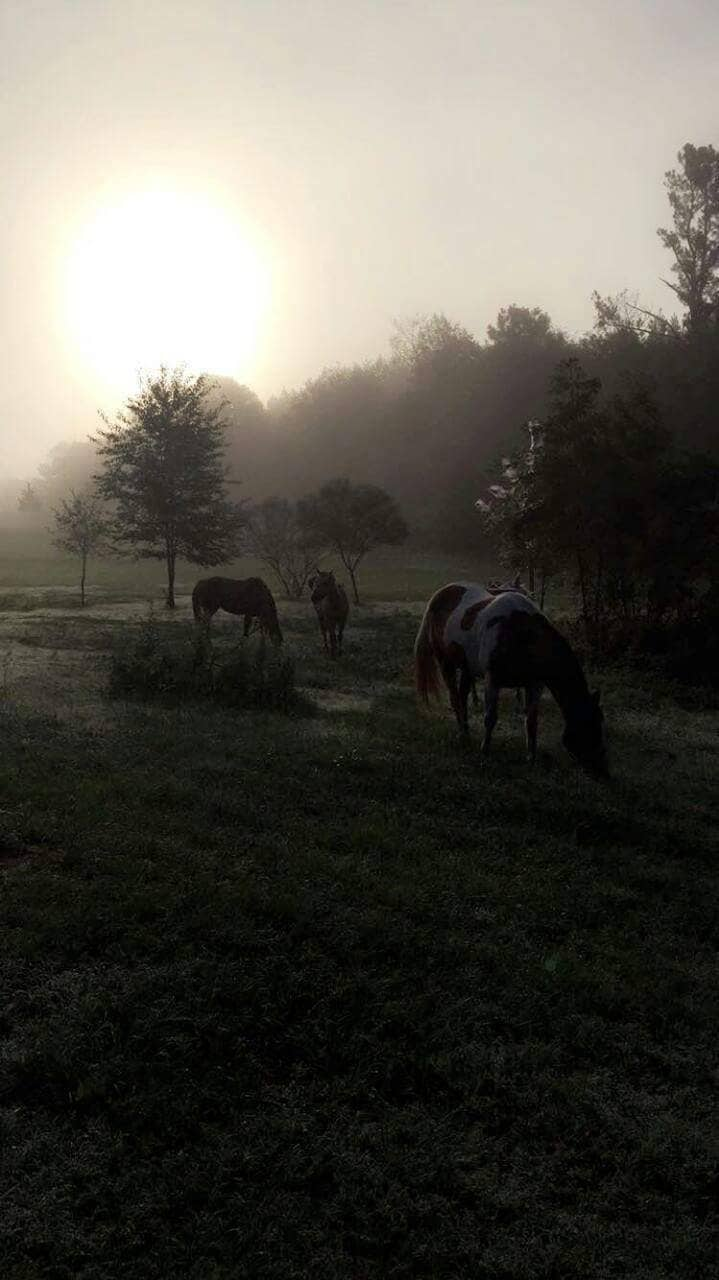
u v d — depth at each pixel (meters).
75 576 45.56
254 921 5.09
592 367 61.09
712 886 6.76
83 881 5.41
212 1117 3.73
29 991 4.31
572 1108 3.98
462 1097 4.01
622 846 7.50
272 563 36.00
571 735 9.46
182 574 47.03
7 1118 3.54
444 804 7.94
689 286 55.78
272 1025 4.26
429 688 11.23
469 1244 3.23
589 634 19.33
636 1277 3.15
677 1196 3.58
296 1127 3.66
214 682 12.48
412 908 5.57
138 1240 3.10
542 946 5.45
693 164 54.06
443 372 74.75
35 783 7.24
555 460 19.22
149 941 4.77
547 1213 3.41
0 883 5.32
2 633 20.03
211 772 8.12
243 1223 3.20
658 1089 4.25
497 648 9.61
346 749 9.34
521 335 70.56
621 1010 4.83
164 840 6.19
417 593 36.34
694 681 16.59
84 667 14.74
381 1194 3.41
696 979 5.26
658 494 18.39
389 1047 4.20
